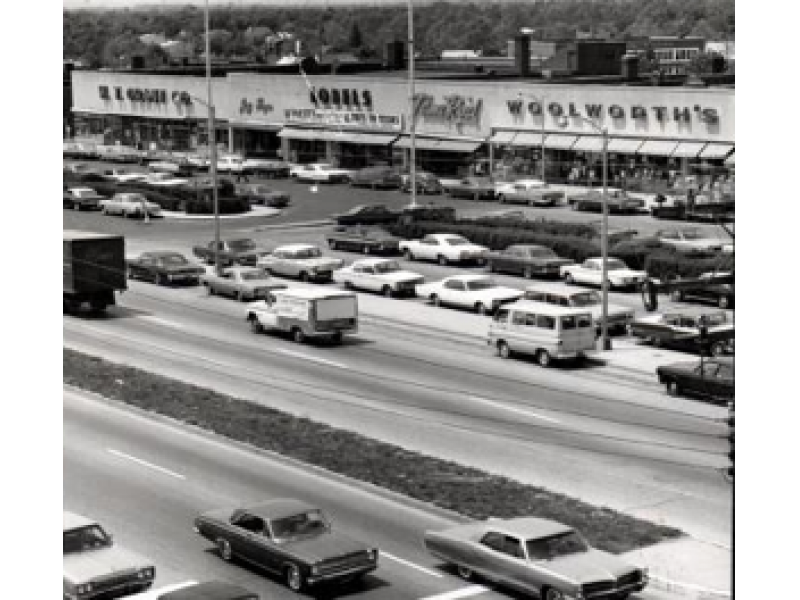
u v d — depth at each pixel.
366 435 36.81
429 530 27.91
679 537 27.94
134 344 49.53
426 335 51.03
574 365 45.88
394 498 31.05
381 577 25.88
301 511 26.36
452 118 102.75
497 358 47.12
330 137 110.94
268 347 49.03
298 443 35.28
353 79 109.31
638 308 54.09
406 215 74.56
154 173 104.25
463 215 82.81
